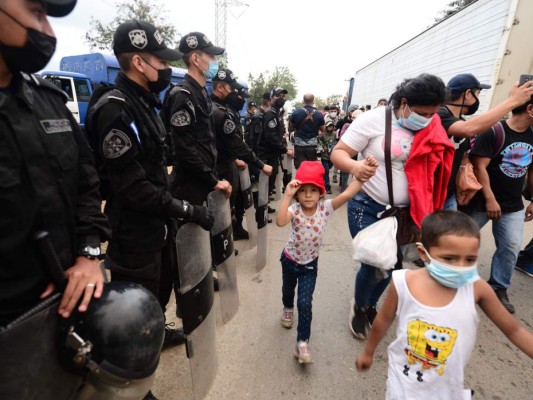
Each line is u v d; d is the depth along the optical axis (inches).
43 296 37.3
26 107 35.1
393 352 52.8
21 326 32.6
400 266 85.8
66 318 37.8
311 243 80.6
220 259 92.0
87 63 435.5
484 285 47.7
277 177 241.1
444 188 80.9
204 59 95.0
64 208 39.4
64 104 43.8
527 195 115.0
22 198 33.8
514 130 97.3
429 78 69.2
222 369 80.4
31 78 38.8
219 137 124.2
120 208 62.5
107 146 55.1
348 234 177.5
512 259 105.0
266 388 75.0
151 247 66.4
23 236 34.2
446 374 48.4
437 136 74.9
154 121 66.0
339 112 353.1
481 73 202.2
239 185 145.7
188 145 88.8
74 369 37.6
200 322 65.1
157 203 60.2
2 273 33.7
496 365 83.7
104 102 55.6
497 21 188.5
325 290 118.2
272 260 143.3
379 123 78.7
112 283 44.1
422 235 49.0
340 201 79.0
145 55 60.9
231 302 99.0
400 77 362.3
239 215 161.3
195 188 100.3
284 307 95.3
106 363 36.9
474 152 102.1
